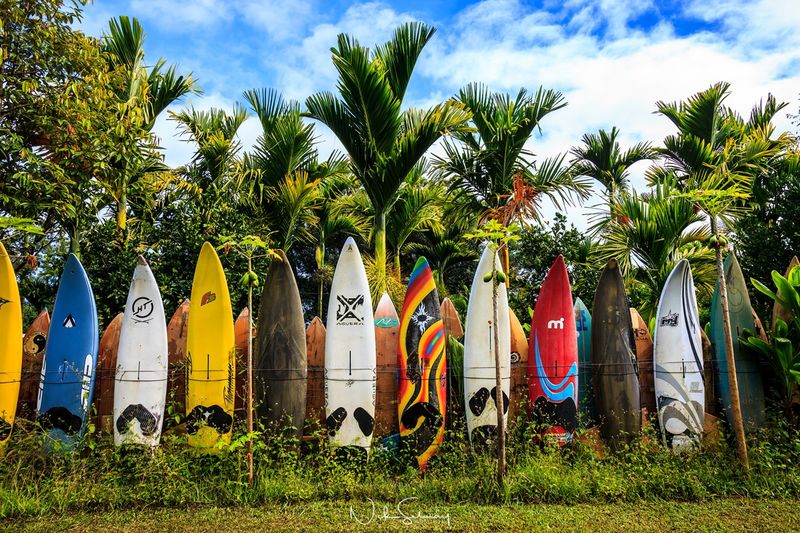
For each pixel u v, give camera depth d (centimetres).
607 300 643
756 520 439
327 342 622
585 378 668
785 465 531
